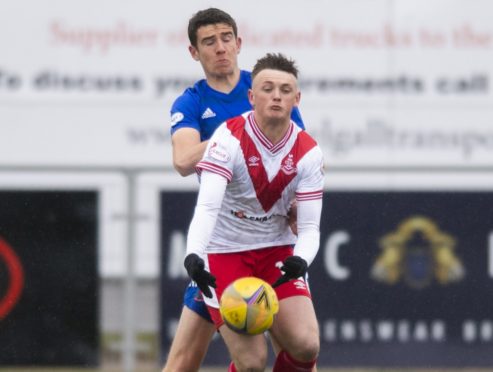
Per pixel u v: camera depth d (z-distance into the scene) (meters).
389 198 25.98
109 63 36.34
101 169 26.12
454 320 26.06
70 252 26.06
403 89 36.34
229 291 17.27
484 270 26.08
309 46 36.31
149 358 26.05
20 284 26.08
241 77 19.77
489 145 36.31
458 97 36.38
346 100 36.31
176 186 26.08
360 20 36.41
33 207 26.03
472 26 36.41
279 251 18.83
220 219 18.52
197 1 36.47
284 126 17.73
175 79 36.41
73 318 26.06
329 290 25.95
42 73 36.28
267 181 17.86
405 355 26.03
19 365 26.06
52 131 36.22
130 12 36.41
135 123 36.31
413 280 26.02
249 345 18.02
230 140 17.62
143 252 26.06
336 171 26.05
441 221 26.03
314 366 18.92
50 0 36.31
